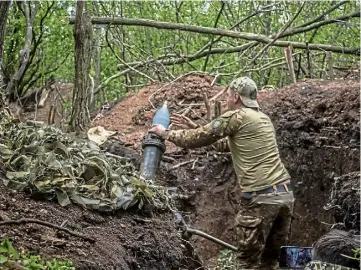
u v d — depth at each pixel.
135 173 4.98
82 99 7.84
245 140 5.28
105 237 3.89
